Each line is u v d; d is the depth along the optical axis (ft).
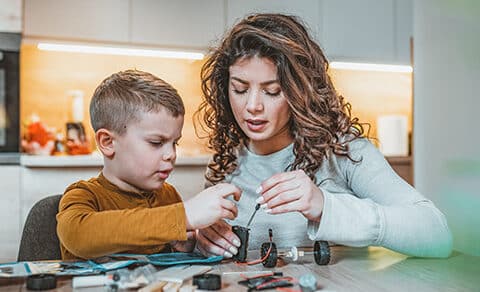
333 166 3.28
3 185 6.82
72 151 7.89
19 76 7.04
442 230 2.59
